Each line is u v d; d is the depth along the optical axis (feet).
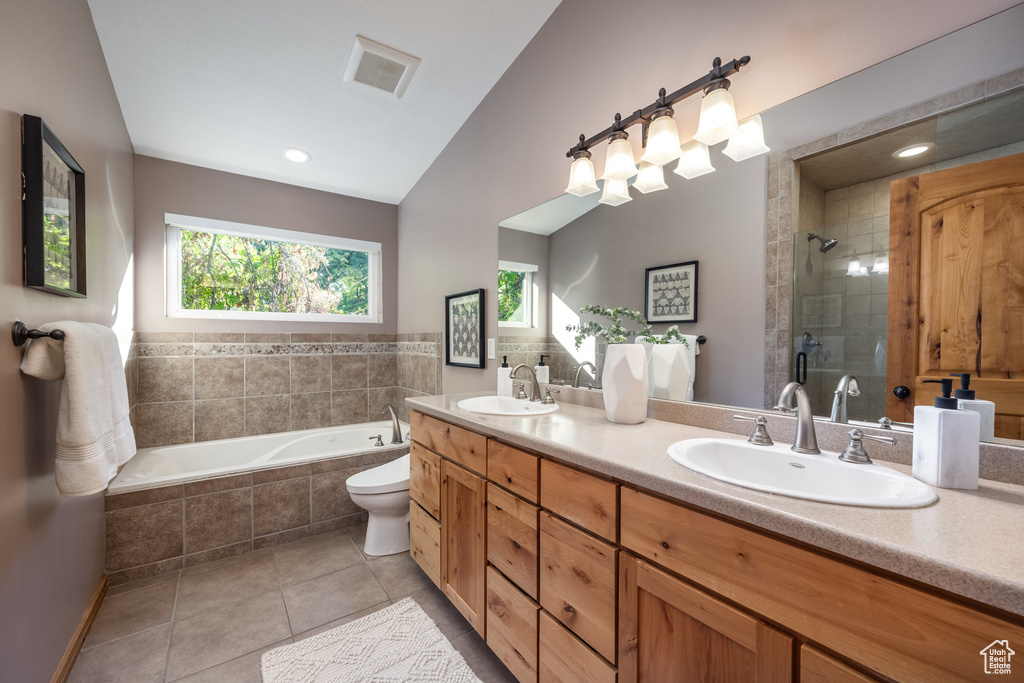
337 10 5.86
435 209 10.09
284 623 5.62
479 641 5.30
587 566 3.48
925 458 2.74
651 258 5.14
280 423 10.89
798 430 3.38
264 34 6.17
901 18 3.24
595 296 5.89
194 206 9.95
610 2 5.62
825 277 3.67
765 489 2.52
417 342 11.16
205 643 5.23
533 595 4.11
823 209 3.68
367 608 5.96
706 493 2.57
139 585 6.50
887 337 3.32
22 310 3.67
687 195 4.76
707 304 4.56
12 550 3.43
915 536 1.96
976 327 2.91
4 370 3.34
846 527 2.05
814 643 2.15
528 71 7.02
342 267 12.17
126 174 8.25
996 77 2.84
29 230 3.67
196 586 6.48
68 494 3.73
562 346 6.46
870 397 3.41
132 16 5.74
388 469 8.11
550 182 6.61
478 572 5.00
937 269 3.09
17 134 3.56
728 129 3.95
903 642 1.86
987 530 2.03
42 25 4.08
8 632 3.32
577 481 3.59
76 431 3.77
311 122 8.40
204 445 9.64
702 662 2.65
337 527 8.48
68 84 4.79
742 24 4.20
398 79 7.32
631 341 5.40
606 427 4.59
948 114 3.03
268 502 7.78
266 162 9.93
